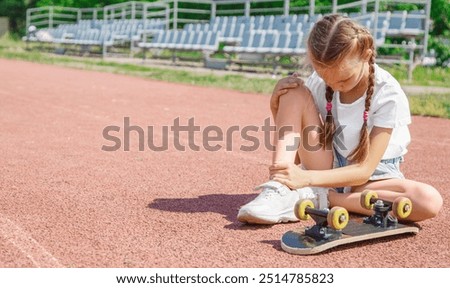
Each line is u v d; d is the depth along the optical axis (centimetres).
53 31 3844
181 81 1711
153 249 341
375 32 1614
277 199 384
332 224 338
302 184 373
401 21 1870
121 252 335
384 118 378
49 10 4472
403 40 2241
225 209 429
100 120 908
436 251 352
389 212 382
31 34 3800
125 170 554
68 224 383
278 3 3200
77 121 891
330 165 399
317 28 355
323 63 349
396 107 377
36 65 2494
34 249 337
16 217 395
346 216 342
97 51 3444
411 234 379
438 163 638
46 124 851
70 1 4572
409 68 1759
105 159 604
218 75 1927
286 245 342
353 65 353
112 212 412
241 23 2488
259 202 382
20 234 362
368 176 382
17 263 317
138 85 1623
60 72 2114
